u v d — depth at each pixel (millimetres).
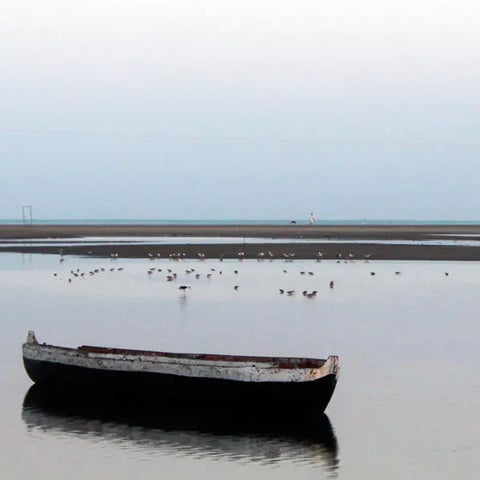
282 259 124125
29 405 35781
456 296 77438
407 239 191375
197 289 82750
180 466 28422
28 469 28031
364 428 32500
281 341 51375
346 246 155500
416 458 29156
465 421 33375
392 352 47469
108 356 37281
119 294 78125
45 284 86625
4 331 55219
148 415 34594
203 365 34438
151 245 156125
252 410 34000
